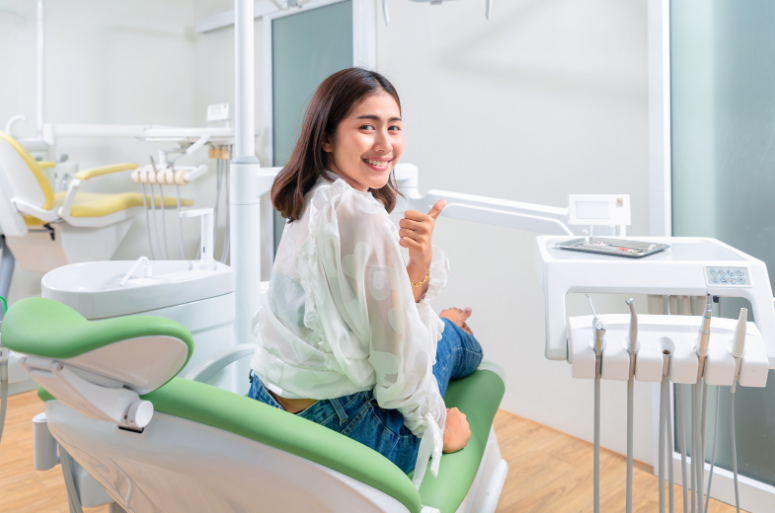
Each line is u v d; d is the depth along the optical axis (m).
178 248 3.30
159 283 1.22
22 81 2.74
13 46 2.71
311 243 0.85
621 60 1.66
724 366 0.74
